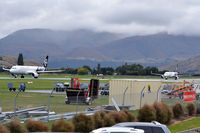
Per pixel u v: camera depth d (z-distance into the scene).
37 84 164.50
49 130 41.06
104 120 45.84
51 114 54.59
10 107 61.44
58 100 88.06
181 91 106.25
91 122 43.28
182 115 66.62
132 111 68.81
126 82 74.12
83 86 141.25
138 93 73.62
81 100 80.56
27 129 38.72
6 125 37.56
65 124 39.94
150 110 53.31
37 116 52.19
